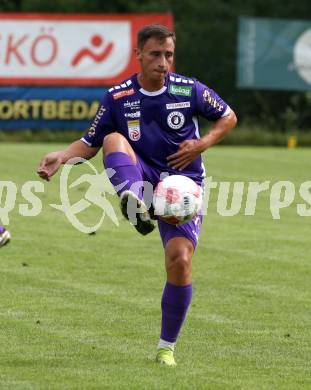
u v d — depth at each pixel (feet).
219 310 91.86
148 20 301.63
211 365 71.87
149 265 113.70
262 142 325.62
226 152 278.87
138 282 104.06
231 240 132.67
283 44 315.17
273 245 129.29
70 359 72.69
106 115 73.46
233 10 402.93
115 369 69.67
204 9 399.85
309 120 368.48
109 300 94.94
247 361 73.46
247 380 67.56
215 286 103.14
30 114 302.45
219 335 82.02
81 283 103.14
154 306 92.58
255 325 85.97
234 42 375.45
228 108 74.49
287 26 314.76
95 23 301.02
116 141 70.85
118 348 76.43
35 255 118.73
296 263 116.98
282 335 82.38
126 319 87.04
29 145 287.28
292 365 72.54
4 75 299.58
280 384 66.74
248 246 128.16
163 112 72.79
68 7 431.02
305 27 314.96
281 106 374.22
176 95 72.95
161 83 72.54
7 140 304.09
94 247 125.08
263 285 104.17
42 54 300.20
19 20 298.15
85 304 93.04
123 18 301.43
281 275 109.70
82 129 304.71
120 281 104.53
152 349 76.33
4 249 122.11
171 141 73.20
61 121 303.68
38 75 301.02
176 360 73.20
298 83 316.60
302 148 314.14
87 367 70.33
